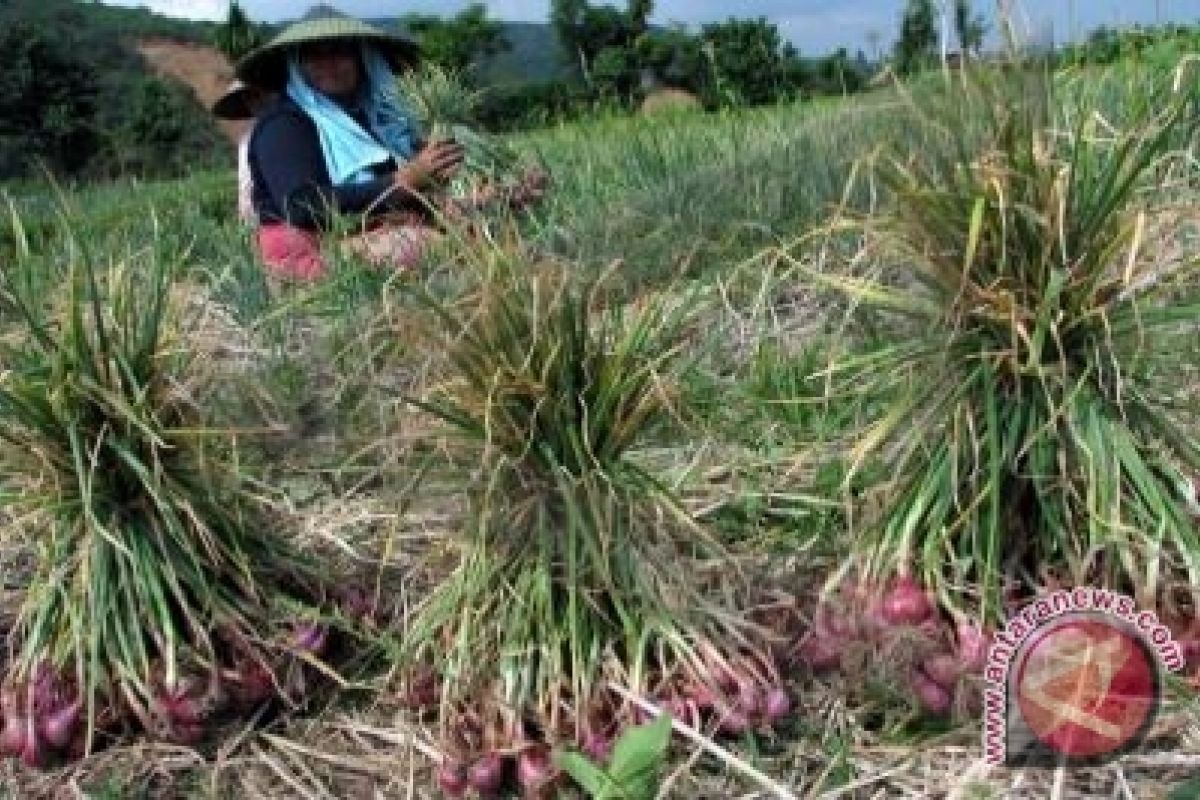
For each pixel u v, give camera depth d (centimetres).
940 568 266
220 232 652
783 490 330
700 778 264
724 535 321
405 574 317
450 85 600
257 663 290
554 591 274
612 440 275
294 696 295
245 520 305
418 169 548
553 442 270
